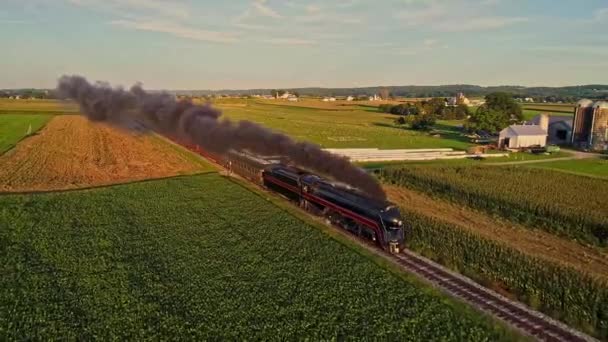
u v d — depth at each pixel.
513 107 126.81
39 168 56.31
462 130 123.50
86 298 21.73
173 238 30.33
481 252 29.14
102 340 18.42
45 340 18.41
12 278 23.66
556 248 32.28
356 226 32.25
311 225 33.91
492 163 69.62
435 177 51.88
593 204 41.56
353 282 24.47
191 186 46.88
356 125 130.75
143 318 20.19
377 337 19.34
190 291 22.77
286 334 19.30
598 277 26.14
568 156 79.25
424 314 21.42
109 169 57.69
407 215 36.66
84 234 30.78
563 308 23.22
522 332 20.50
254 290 23.09
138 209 37.34
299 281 24.36
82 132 89.69
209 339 18.84
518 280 25.86
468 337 19.66
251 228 32.84
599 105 86.88
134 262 26.23
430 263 27.95
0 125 97.94
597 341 20.28
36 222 33.31
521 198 42.19
